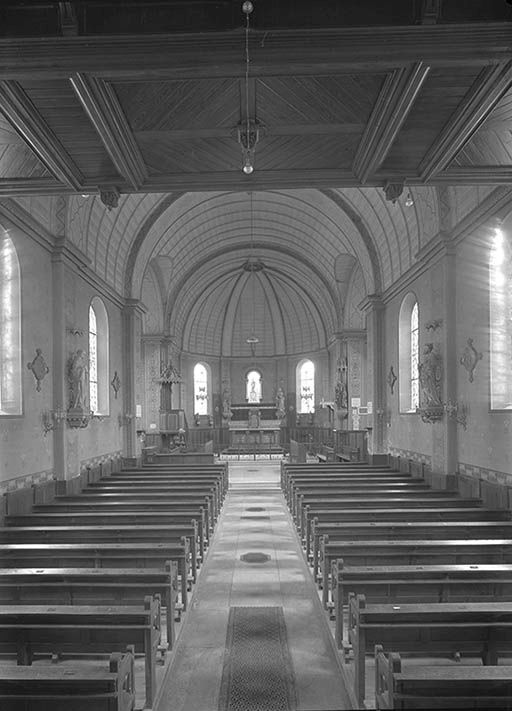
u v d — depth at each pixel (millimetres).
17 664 6402
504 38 6242
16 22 6238
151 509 14023
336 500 14133
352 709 6391
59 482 16562
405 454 21516
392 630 6156
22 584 7676
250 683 7117
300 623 9078
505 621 6250
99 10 6219
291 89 7355
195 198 25250
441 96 7344
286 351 45656
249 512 19109
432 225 17656
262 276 43281
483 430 14539
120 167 9141
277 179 10055
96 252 20531
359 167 9508
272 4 6188
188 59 6539
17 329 14586
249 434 41531
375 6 6195
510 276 13984
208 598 10281
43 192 10195
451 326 16531
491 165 9453
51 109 7492
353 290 33156
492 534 10703
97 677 4738
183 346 42281
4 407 14500
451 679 4590
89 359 19844
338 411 34750
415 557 9188
